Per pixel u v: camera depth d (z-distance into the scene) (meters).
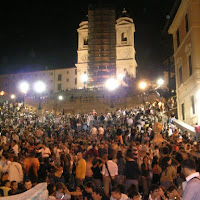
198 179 5.06
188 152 14.17
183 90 31.53
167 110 39.19
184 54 30.59
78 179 12.52
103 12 76.50
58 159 16.25
